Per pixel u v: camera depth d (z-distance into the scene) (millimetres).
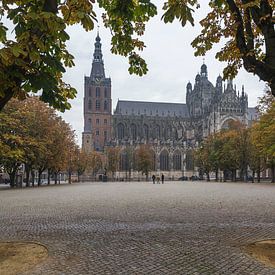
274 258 11219
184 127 198375
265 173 144250
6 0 9695
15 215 22750
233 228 17047
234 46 15117
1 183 115875
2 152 53000
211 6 13945
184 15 10578
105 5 13297
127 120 193250
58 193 48000
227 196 39094
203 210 24828
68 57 12242
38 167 77062
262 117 63938
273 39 12273
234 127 110188
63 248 12938
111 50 15516
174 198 36781
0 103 11188
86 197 39375
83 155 131750
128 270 10094
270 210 24656
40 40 9703
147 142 178125
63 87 14203
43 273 9891
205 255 11695
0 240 14508
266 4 12336
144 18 13625
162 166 176250
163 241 14086
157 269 10156
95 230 16797
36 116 66375
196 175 175125
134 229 16984
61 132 75375
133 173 167500
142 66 15750
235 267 10234
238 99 176250
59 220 20281
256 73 12812
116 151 163375
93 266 10539
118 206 28312
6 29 9180
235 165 102750
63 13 10891
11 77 10516
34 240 14500
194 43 15680
